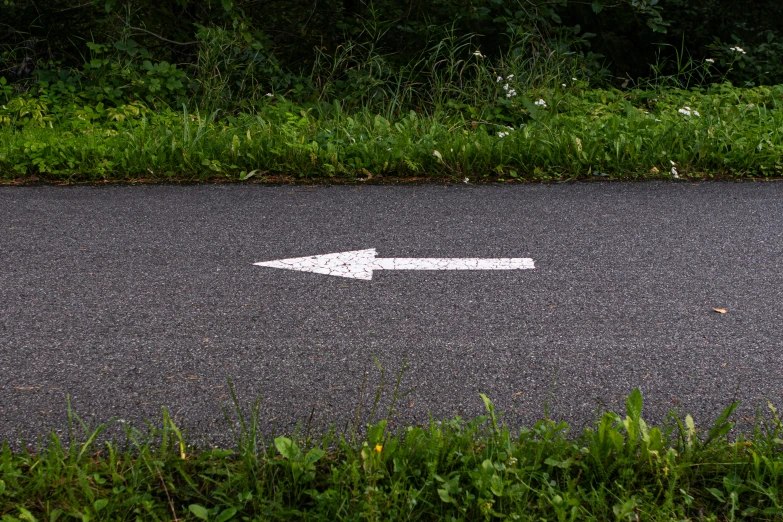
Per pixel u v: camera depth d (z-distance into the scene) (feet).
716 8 33.58
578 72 29.40
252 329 11.19
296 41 31.27
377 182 19.30
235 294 12.39
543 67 28.02
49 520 7.03
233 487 7.52
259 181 19.27
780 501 7.42
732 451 8.06
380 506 7.12
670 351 10.62
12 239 14.76
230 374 9.95
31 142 20.07
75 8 29.45
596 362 10.33
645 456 7.78
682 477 7.73
